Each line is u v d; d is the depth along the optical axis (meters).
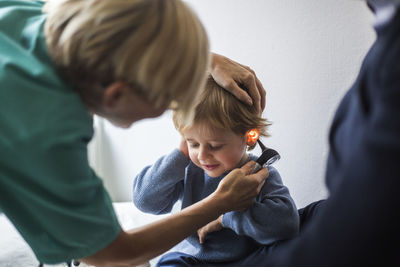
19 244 1.08
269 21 1.16
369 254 0.39
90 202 0.63
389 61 0.39
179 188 1.10
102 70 0.55
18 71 0.57
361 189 0.39
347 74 1.03
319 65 1.08
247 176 0.87
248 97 0.90
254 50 1.21
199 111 0.89
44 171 0.57
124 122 0.63
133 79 0.54
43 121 0.56
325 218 0.42
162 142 1.59
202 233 1.00
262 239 0.93
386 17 0.44
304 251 0.43
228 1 1.24
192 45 0.56
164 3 0.56
